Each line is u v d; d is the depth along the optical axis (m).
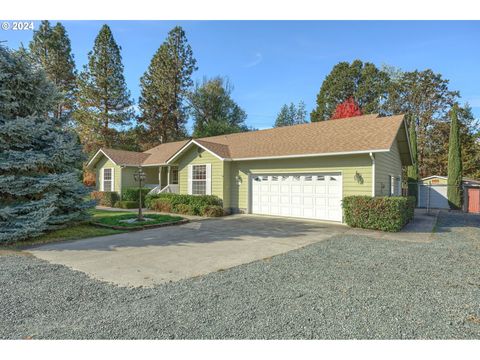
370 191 10.35
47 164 8.41
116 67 30.56
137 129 33.25
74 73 31.75
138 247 7.00
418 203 20.92
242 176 14.05
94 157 21.38
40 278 4.68
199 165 14.99
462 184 19.00
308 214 12.02
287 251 6.55
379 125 11.88
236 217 12.83
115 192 19.28
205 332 2.97
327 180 11.48
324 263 5.53
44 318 3.29
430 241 7.72
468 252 6.45
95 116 29.33
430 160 29.36
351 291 4.07
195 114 37.62
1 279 4.62
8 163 7.60
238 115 40.12
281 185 12.80
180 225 10.58
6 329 3.05
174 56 34.75
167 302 3.70
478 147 28.05
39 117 8.76
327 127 13.93
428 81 29.94
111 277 4.74
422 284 4.37
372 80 33.34
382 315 3.33
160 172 19.31
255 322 3.17
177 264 5.51
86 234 8.66
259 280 4.55
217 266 5.37
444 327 3.08
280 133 15.41
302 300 3.75
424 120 29.98
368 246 7.04
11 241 7.34
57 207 8.64
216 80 38.62
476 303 3.69
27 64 8.46
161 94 34.22
